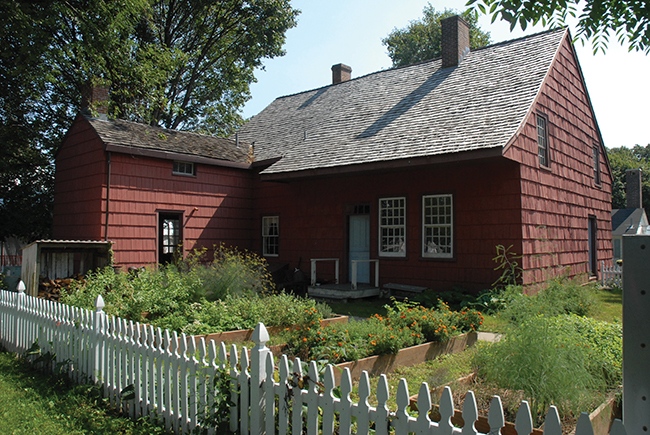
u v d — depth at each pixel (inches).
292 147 634.8
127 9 600.7
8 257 732.0
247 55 981.8
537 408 160.4
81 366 206.7
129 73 676.1
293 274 560.7
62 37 670.5
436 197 484.1
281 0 915.4
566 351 161.6
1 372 228.7
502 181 435.5
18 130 695.1
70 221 553.3
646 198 1622.8
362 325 249.4
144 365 170.1
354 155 507.5
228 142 684.1
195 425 148.0
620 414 171.3
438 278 474.6
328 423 115.5
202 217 599.5
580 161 603.2
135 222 526.9
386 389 105.5
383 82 685.3
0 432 160.9
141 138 553.6
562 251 519.2
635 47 301.9
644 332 89.5
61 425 164.9
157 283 351.9
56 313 231.6
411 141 477.4
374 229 530.9
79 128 549.6
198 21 940.6
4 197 699.4
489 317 361.1
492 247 438.0
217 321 295.1
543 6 265.1
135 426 164.4
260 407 132.2
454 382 180.2
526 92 466.3
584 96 631.8
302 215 602.9
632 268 91.8
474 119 462.6
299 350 225.1
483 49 612.7
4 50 611.2
